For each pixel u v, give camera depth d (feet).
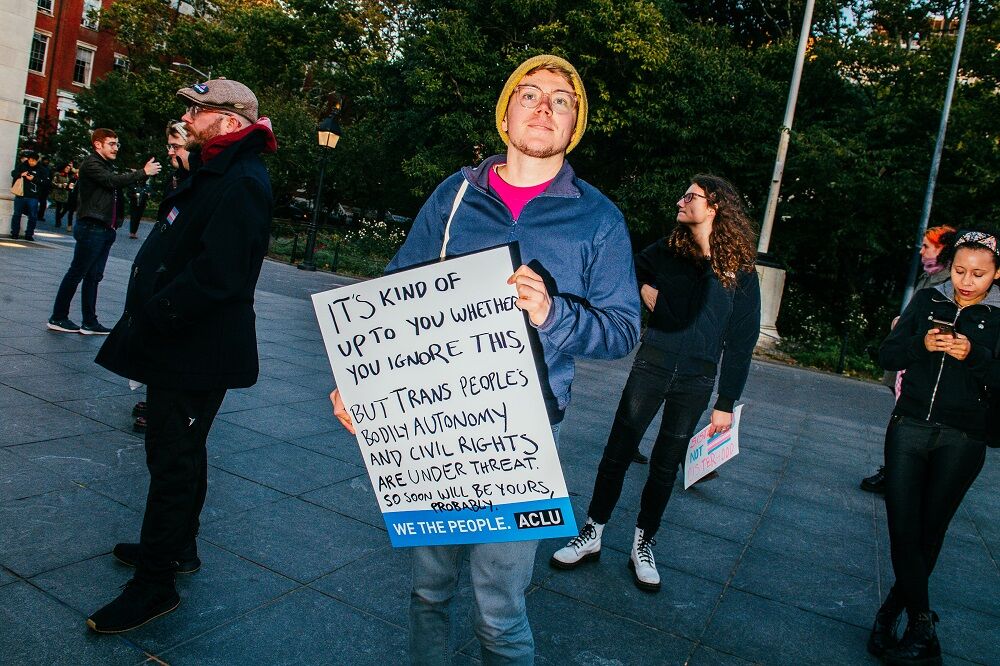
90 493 11.14
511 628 6.19
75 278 21.75
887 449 9.75
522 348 5.88
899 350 9.56
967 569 13.24
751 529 13.93
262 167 8.55
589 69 59.67
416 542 6.37
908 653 9.24
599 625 9.49
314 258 65.05
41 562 9.01
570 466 16.47
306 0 108.58
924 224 52.39
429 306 6.09
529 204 6.30
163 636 7.91
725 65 59.16
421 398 6.22
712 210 10.39
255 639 8.10
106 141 21.50
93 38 128.67
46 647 7.41
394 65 77.25
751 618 10.23
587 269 6.38
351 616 8.82
